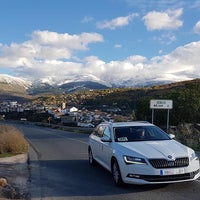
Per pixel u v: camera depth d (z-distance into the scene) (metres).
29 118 115.12
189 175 9.24
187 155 9.36
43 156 17.42
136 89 145.50
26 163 15.04
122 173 9.59
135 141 10.52
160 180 9.09
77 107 156.75
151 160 9.16
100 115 97.00
